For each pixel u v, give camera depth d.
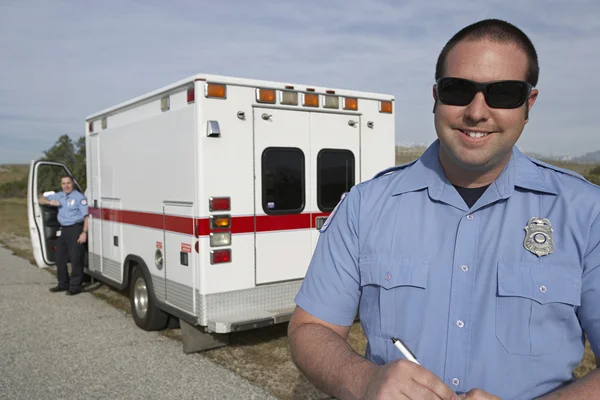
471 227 1.30
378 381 1.10
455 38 1.31
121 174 6.04
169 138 4.91
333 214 1.50
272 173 4.85
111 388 4.20
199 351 5.04
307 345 1.33
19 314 6.50
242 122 4.65
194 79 4.45
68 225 7.44
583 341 1.25
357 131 5.41
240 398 3.96
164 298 5.17
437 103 1.32
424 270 1.30
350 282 1.42
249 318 4.56
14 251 12.05
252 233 4.75
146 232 5.47
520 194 1.30
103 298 7.36
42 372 4.56
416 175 1.39
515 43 1.26
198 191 4.48
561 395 1.11
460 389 1.24
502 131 1.25
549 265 1.22
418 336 1.28
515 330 1.21
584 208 1.23
